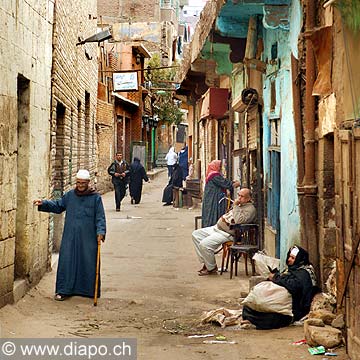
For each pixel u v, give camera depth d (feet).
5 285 35.58
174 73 201.87
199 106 111.24
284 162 42.24
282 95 43.14
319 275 34.96
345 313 27.68
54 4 49.39
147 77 193.98
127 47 165.78
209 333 33.30
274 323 33.42
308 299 33.55
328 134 32.45
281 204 43.45
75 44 66.33
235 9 49.06
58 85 52.54
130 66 165.48
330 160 33.83
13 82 36.60
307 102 35.14
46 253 48.39
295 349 29.01
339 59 29.89
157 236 73.26
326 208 34.01
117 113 154.30
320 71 32.60
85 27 76.28
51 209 41.93
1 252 34.71
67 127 61.16
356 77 26.50
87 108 88.07
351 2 26.04
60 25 52.21
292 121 39.34
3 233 34.99
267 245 50.19
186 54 90.02
